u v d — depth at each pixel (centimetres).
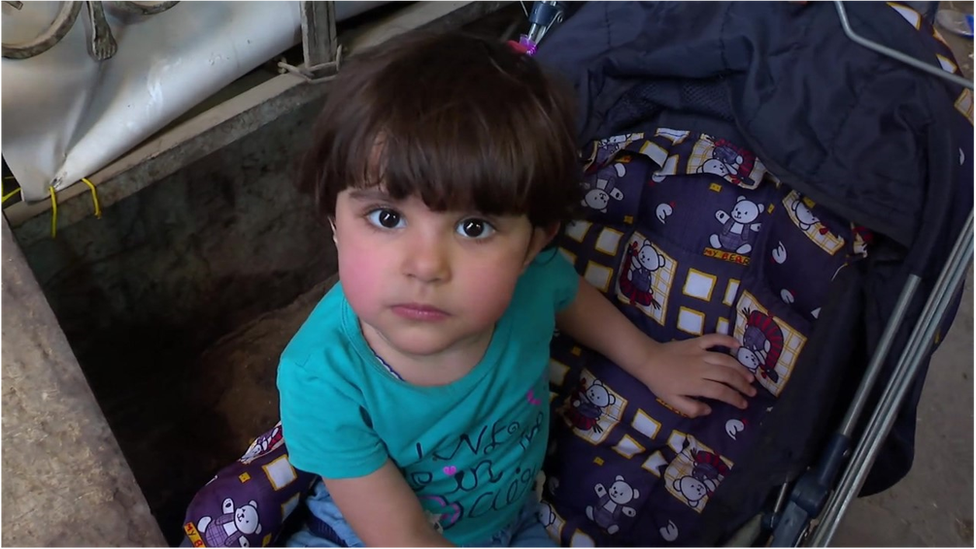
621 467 111
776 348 106
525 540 104
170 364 170
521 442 98
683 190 112
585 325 109
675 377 108
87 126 128
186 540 98
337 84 76
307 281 188
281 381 85
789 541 93
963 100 91
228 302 173
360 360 84
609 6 109
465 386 87
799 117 95
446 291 72
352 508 87
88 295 145
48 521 83
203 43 134
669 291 113
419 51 75
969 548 163
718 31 101
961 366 191
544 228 80
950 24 254
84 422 91
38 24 114
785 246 105
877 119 92
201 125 139
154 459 157
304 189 81
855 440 99
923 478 172
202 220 155
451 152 67
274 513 100
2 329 98
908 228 90
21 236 125
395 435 87
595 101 109
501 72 73
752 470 97
